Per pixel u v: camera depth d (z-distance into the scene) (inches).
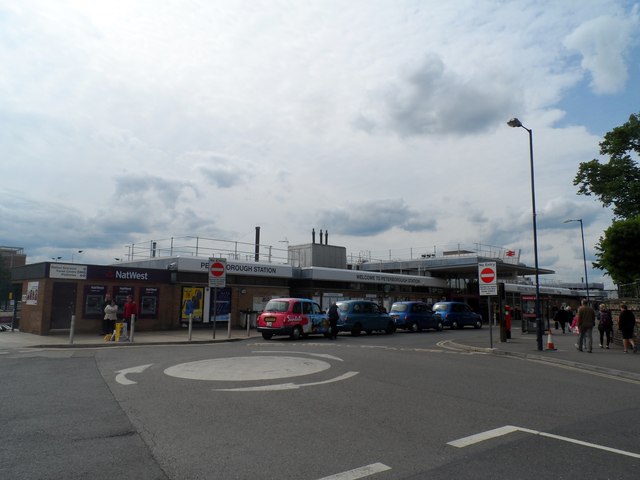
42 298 841.5
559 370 525.3
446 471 196.7
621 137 1323.8
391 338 925.8
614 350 730.8
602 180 1355.8
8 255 3159.5
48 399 321.7
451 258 1798.7
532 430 261.0
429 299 1748.3
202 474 190.4
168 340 772.6
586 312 693.9
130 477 186.5
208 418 275.3
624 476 193.3
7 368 457.4
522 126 785.6
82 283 885.2
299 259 1555.1
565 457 216.2
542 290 2122.3
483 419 283.3
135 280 941.8
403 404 318.7
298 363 506.0
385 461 207.5
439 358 587.2
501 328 862.5
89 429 251.1
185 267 1002.7
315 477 188.4
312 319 882.1
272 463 203.3
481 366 526.3
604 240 1382.9
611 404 338.3
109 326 813.9
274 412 291.1
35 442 229.1
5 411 289.0
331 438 239.5
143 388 361.1
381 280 1483.8
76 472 191.0
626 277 1331.2
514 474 194.2
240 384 380.8
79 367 465.7
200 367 470.9
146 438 236.4
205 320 1054.4
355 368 477.1
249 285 1151.6
